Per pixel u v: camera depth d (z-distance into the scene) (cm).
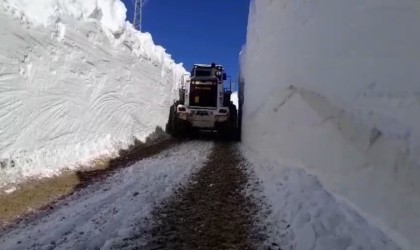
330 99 508
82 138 909
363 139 413
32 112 709
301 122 626
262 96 953
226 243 402
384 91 377
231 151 1152
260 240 412
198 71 1670
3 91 632
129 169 802
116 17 1162
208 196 584
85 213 480
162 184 654
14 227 437
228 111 1566
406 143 335
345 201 448
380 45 389
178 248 383
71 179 683
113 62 1109
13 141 653
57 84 801
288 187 573
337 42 489
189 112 1562
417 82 329
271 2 884
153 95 1520
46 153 738
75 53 881
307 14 612
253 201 558
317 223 422
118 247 376
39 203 530
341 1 481
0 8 628
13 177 608
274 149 788
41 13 756
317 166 549
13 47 656
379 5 393
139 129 1341
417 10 335
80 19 914
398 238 337
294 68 672
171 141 1420
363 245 362
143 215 476
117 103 1135
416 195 319
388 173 363
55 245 379
